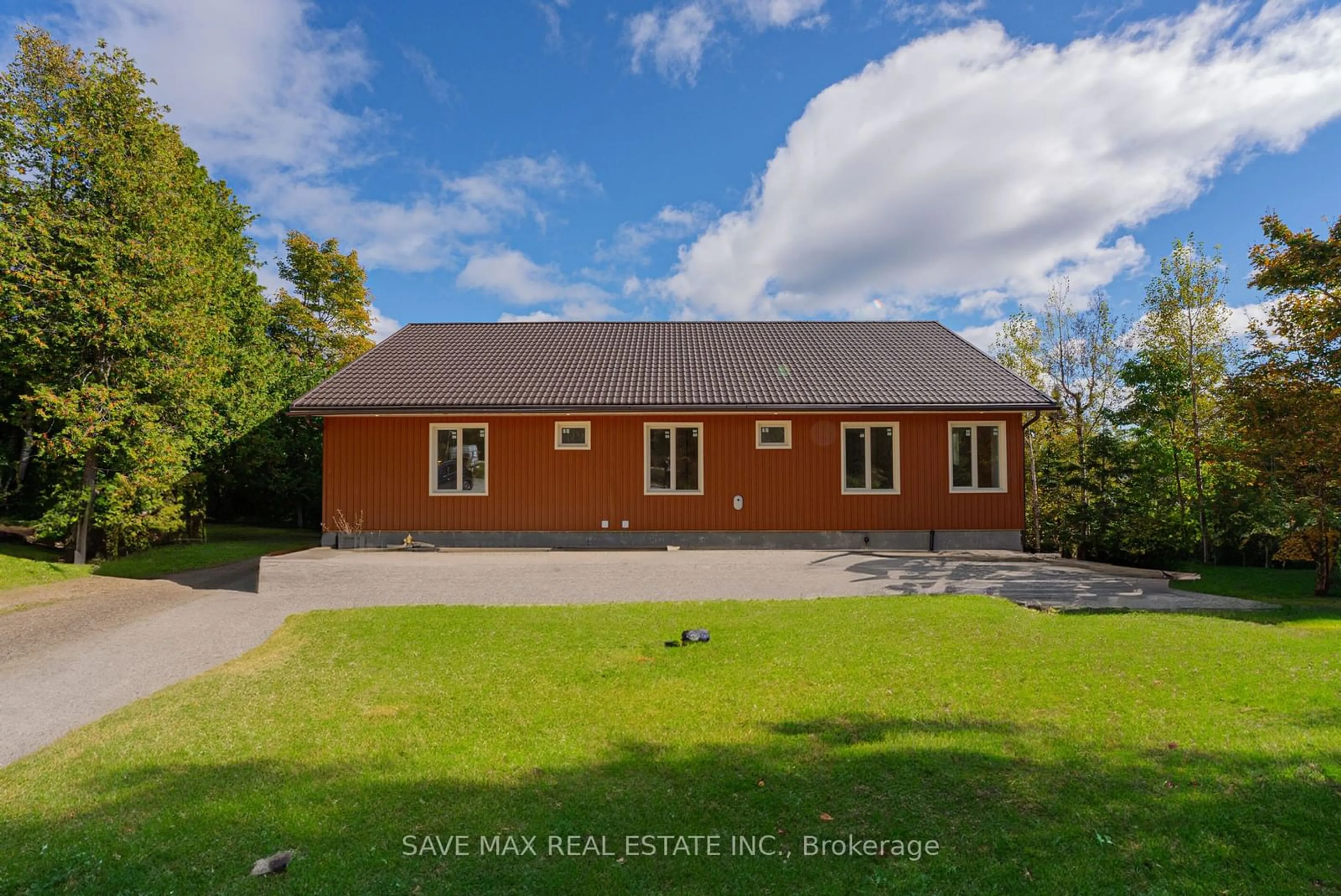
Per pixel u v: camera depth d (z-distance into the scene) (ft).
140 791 13.75
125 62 51.57
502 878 10.37
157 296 50.98
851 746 15.34
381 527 52.95
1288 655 23.11
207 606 35.81
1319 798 12.31
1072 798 12.51
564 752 15.42
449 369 58.18
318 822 12.33
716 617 30.37
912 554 49.44
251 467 74.54
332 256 109.40
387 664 23.81
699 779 13.84
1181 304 67.21
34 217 45.24
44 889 10.31
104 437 48.34
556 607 33.91
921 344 65.05
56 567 48.01
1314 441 40.86
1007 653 23.53
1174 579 44.32
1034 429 78.33
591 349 64.18
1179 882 9.82
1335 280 42.29
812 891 9.87
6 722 19.16
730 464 53.36
